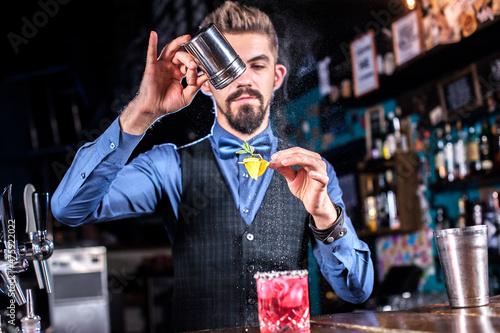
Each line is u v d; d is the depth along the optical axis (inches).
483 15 102.7
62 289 159.6
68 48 194.1
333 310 80.7
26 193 52.9
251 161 58.9
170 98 66.1
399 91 136.9
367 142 134.0
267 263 76.1
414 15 119.0
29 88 224.2
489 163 123.6
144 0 126.7
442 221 144.1
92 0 170.9
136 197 77.0
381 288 136.0
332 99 119.0
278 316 42.9
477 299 50.3
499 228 122.7
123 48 152.8
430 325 41.9
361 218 136.1
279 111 84.4
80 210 70.1
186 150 79.9
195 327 75.0
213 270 76.1
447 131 138.2
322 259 75.6
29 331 49.5
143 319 164.9
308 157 53.4
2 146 230.4
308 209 57.4
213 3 100.0
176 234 78.4
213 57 56.1
